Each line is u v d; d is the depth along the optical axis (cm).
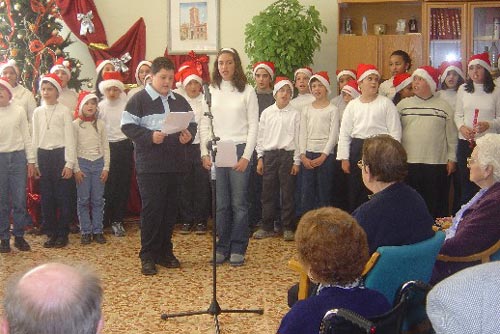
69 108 543
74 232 551
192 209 552
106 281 406
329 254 174
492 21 614
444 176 495
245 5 682
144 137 400
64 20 670
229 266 441
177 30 691
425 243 215
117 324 333
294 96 606
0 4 602
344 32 655
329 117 532
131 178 555
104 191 536
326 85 536
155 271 420
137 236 538
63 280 106
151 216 416
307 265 179
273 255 473
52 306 103
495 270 109
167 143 408
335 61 676
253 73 580
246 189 435
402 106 494
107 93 543
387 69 632
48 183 502
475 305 105
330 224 178
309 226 180
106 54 684
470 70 492
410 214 226
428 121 481
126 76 667
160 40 696
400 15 653
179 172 415
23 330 102
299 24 603
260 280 410
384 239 224
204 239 526
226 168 431
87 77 694
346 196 549
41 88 497
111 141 539
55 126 496
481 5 609
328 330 160
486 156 254
